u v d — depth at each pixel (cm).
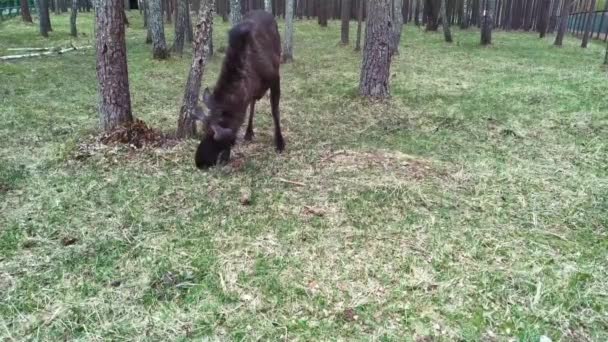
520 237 333
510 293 274
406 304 265
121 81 487
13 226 341
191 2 1864
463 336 243
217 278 287
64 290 276
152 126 568
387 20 669
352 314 257
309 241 325
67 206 371
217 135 404
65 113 614
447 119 599
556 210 371
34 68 905
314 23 1883
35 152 476
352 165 450
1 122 566
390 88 774
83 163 448
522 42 1420
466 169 445
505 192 399
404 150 494
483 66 986
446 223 350
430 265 299
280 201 381
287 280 284
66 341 240
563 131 551
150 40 1284
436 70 941
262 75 434
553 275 290
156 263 302
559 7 1695
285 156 477
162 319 254
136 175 425
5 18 1902
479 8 1884
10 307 261
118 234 334
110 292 274
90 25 1720
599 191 400
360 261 303
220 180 419
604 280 285
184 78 859
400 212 364
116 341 240
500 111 632
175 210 368
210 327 249
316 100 700
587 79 830
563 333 245
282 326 249
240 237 330
